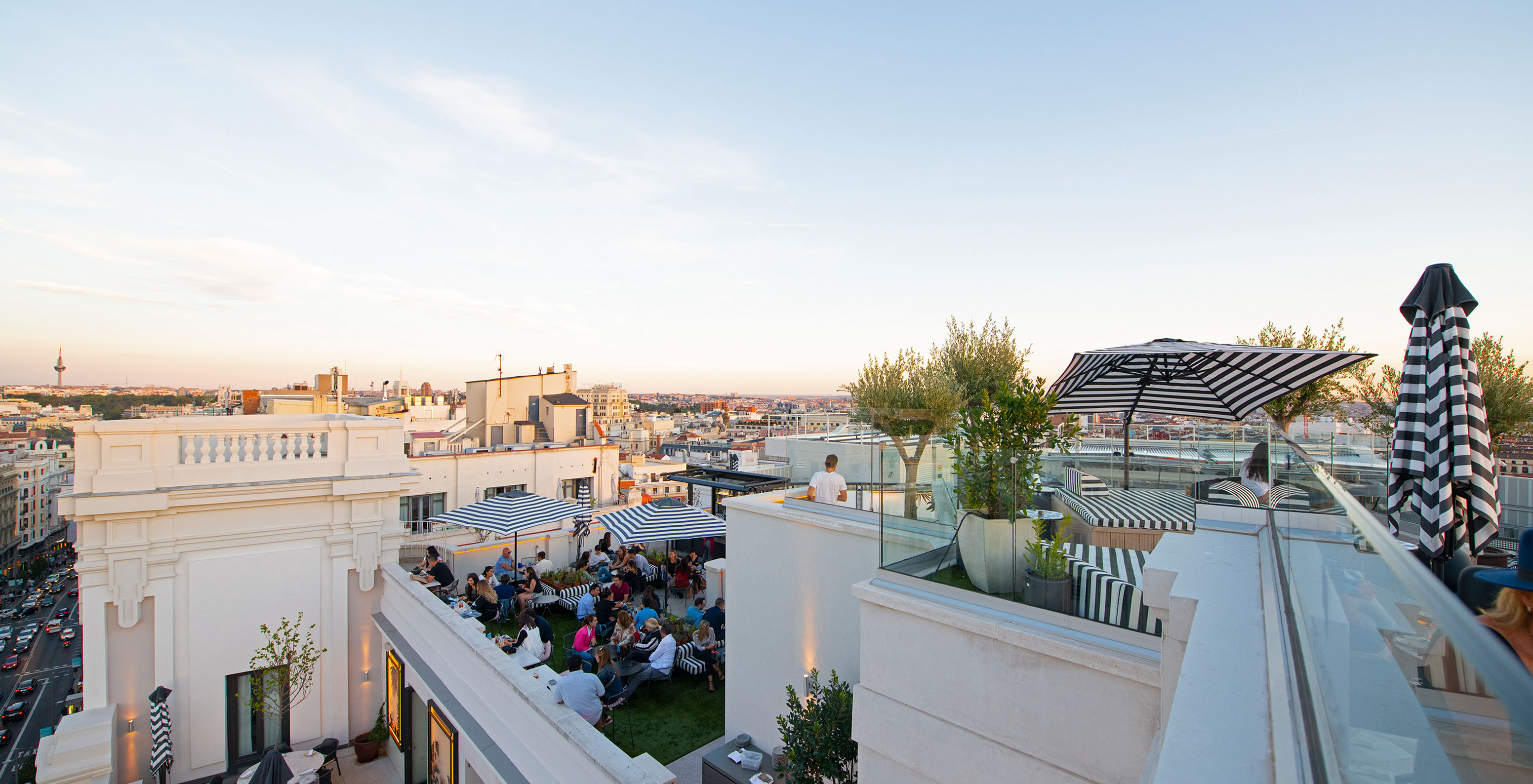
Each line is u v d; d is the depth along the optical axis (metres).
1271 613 2.99
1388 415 8.81
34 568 111.25
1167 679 3.38
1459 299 3.73
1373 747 1.36
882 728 5.07
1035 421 4.60
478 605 12.57
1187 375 6.85
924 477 5.07
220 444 11.29
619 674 9.73
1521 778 0.56
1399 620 1.18
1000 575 4.63
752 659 8.78
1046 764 4.12
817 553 7.88
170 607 10.64
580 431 35.19
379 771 11.37
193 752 10.77
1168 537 4.57
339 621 12.10
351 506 12.23
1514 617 2.12
